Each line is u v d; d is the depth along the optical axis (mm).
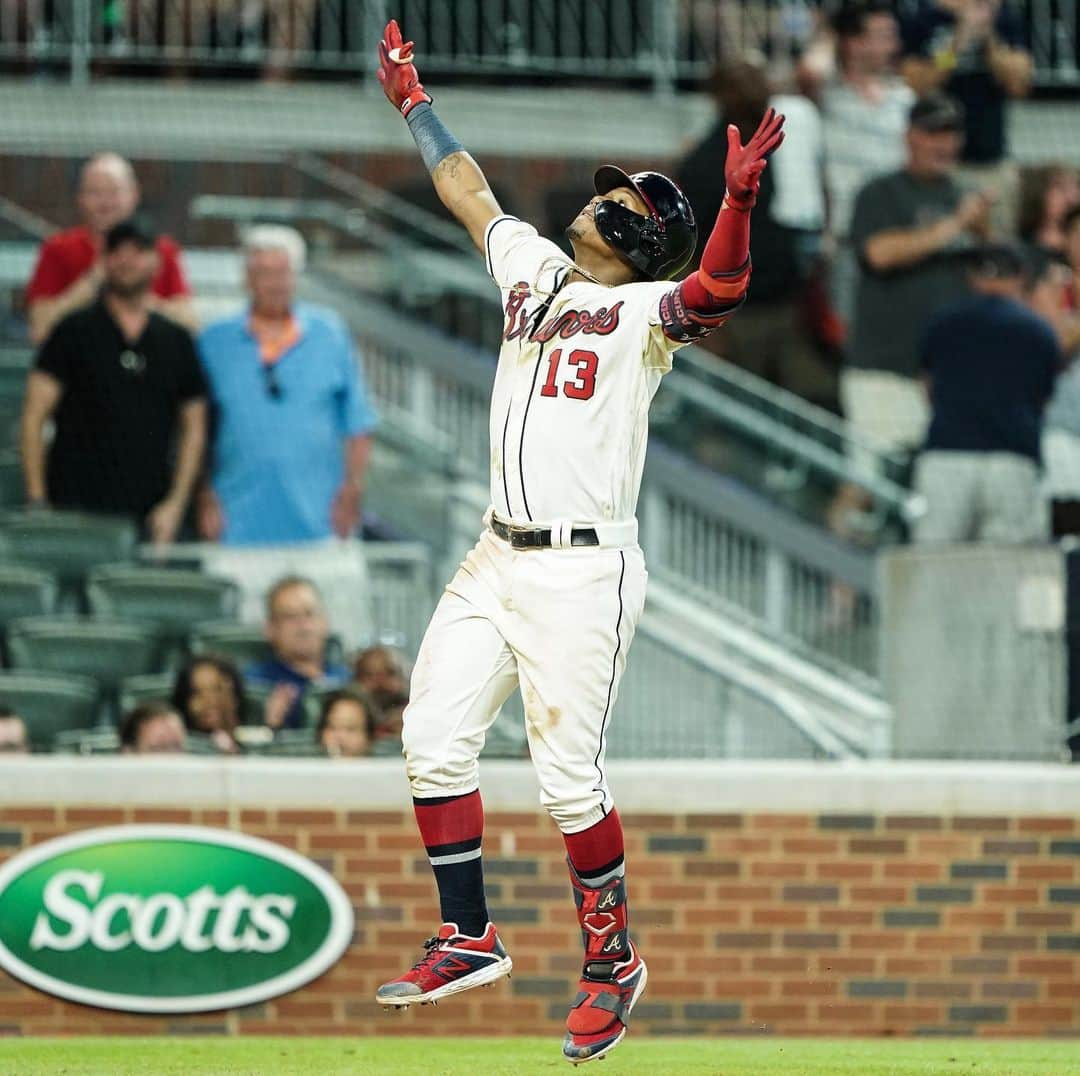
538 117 49688
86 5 47344
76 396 35344
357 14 49344
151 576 34094
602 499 17281
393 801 27547
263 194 45281
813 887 27828
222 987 27234
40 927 27094
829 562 38312
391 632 35094
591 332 17250
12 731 30094
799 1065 22859
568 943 27453
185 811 27422
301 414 36188
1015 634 31156
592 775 17531
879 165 43250
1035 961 27953
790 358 40562
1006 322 37125
